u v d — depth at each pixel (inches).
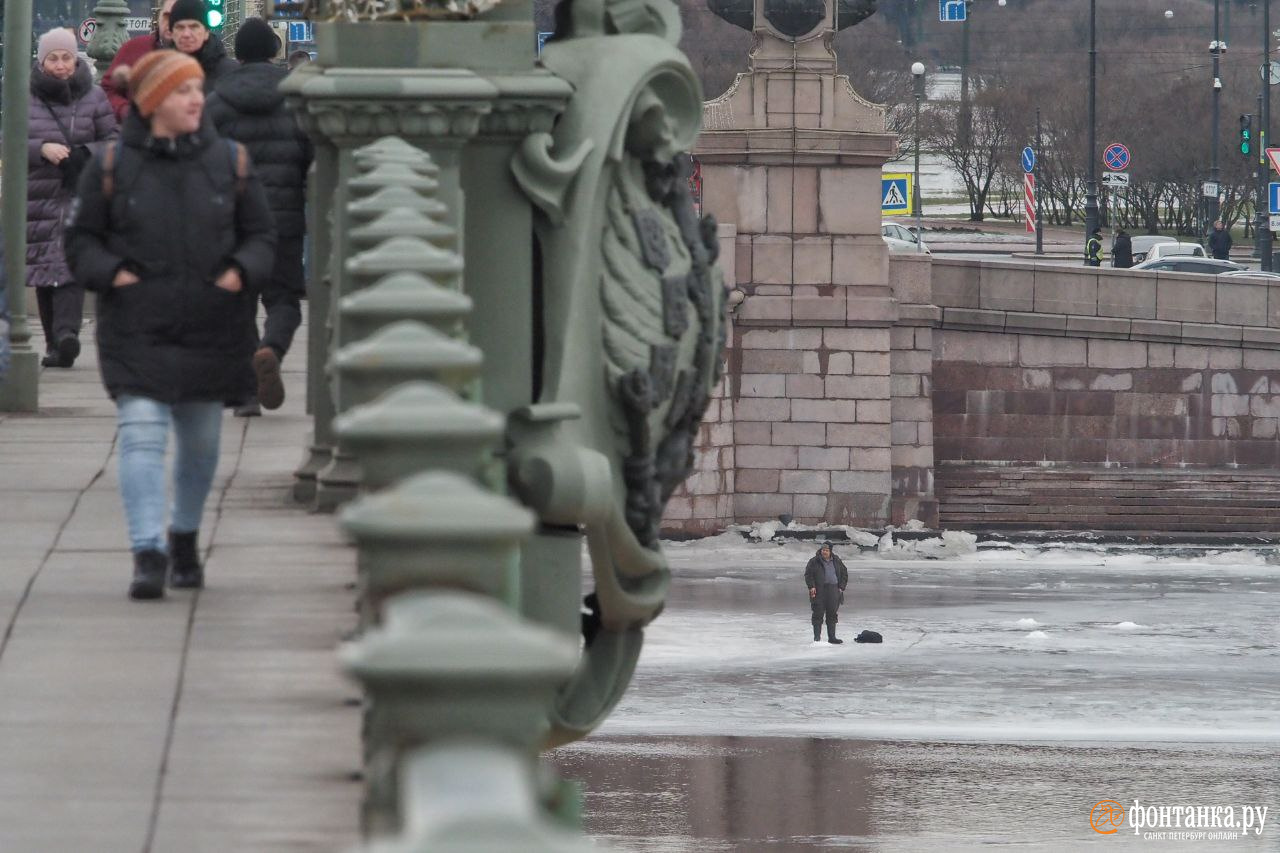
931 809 2802.7
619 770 3043.8
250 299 1119.0
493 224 1215.6
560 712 1302.9
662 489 1349.7
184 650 983.6
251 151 1718.8
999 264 5526.6
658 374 1284.4
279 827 709.9
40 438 1769.2
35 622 1044.5
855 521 5452.8
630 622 1354.6
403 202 863.1
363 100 1144.8
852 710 3447.3
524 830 277.4
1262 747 3191.4
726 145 5374.0
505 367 1222.9
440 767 292.5
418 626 356.5
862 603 4574.3
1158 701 3531.0
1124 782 2950.3
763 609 4480.8
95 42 3545.8
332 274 1198.9
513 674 353.4
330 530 1337.4
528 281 1224.2
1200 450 5610.2
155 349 1093.1
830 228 5408.5
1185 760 3107.8
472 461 488.4
